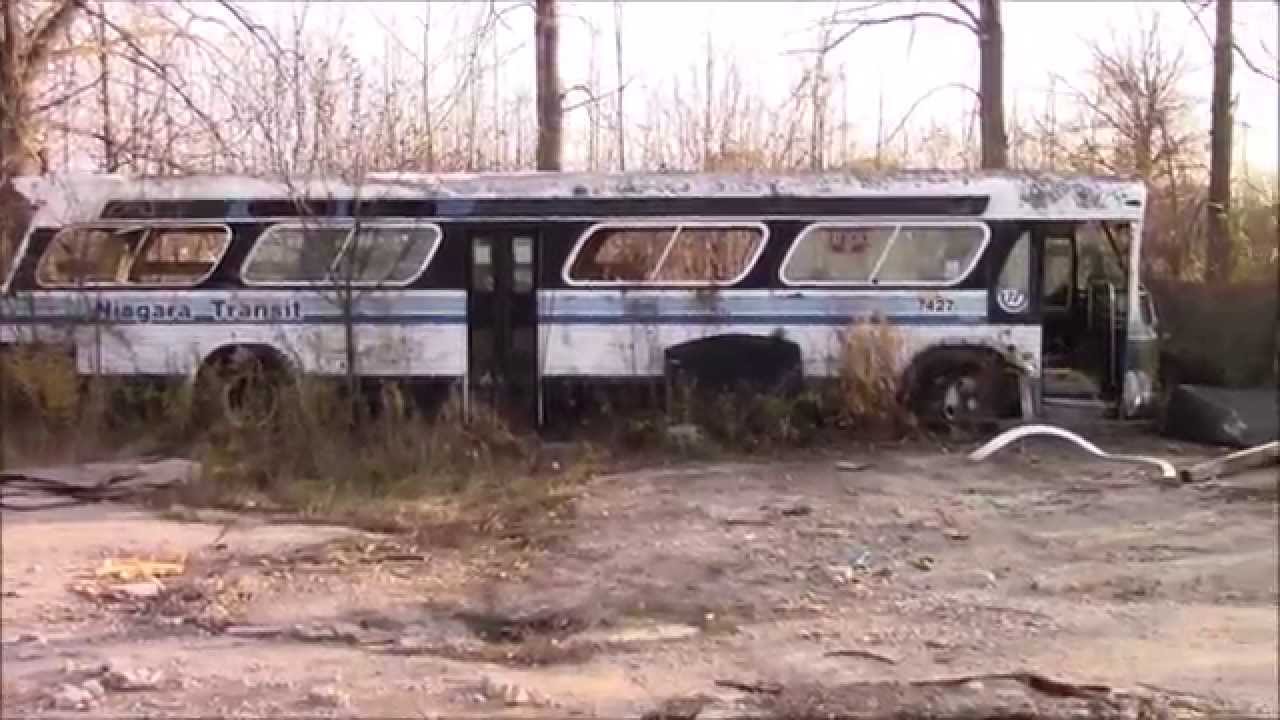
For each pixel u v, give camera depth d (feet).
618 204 56.18
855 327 55.52
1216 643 29.45
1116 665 27.91
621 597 32.45
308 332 55.83
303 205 55.67
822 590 33.40
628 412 55.98
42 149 38.96
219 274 55.88
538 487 45.62
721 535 39.01
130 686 25.04
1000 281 56.03
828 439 54.85
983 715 24.29
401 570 34.81
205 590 32.24
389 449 48.80
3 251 55.21
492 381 56.18
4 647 27.43
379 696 24.95
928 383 56.39
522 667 27.30
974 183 56.13
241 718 23.45
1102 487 46.03
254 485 45.21
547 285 56.08
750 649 28.71
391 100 65.98
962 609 31.91
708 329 55.98
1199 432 55.21
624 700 25.11
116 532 38.24
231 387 54.39
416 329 56.13
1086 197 56.13
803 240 55.93
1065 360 57.67
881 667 27.61
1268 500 43.93
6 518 39.91
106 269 55.67
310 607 31.17
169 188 55.52
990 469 49.29
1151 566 35.99
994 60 72.74
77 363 54.90
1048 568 35.76
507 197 56.18
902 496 44.68
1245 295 61.41
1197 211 75.00
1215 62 71.82
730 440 54.24
